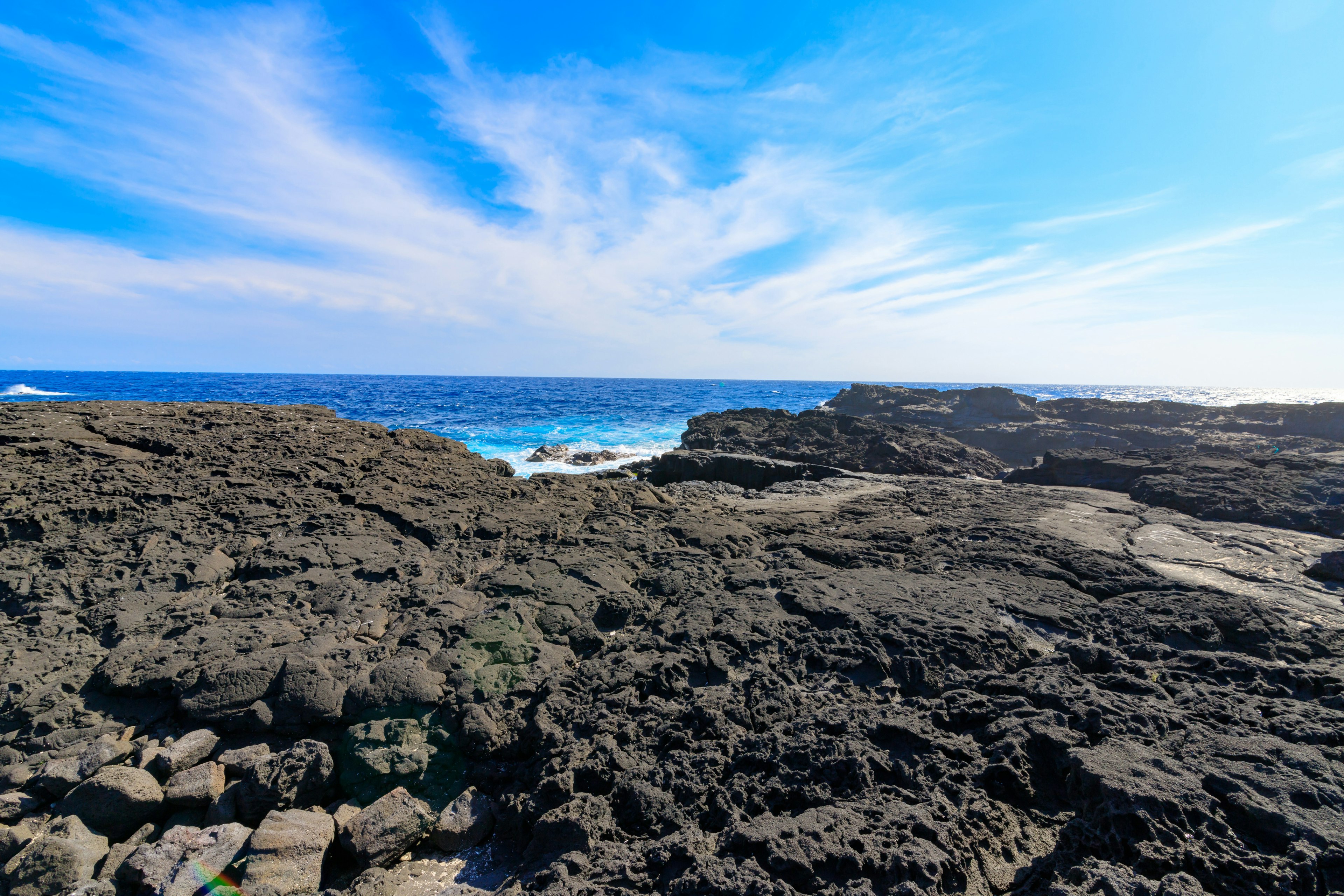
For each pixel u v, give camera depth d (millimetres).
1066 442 25203
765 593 6527
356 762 4234
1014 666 5180
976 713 4297
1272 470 11156
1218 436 23172
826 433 23969
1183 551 7688
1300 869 2793
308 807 4109
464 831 3855
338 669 4879
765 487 16297
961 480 14109
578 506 10047
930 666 5020
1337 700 4215
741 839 3250
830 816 3400
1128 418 30094
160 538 6973
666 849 3324
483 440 29266
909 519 9484
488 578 6797
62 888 3402
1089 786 3363
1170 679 4770
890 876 3000
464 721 4473
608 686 4809
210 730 4457
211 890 3398
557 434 31875
